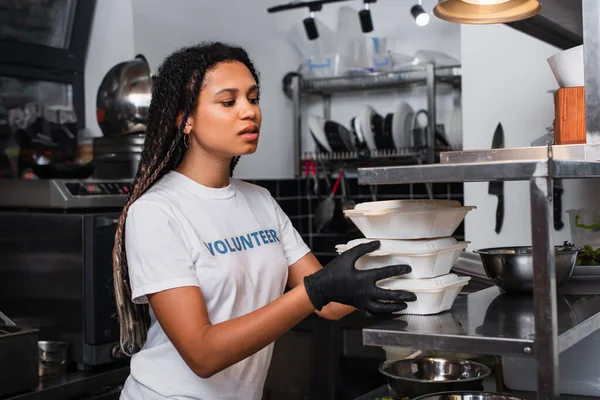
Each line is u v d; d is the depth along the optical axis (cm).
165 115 134
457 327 107
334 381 271
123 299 142
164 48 336
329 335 271
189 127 134
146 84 253
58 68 309
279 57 411
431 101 353
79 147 301
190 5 351
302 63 402
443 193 376
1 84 290
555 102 139
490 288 146
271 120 402
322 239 406
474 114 261
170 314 124
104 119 256
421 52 367
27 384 197
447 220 118
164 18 336
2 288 235
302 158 408
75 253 217
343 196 389
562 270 133
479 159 130
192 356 119
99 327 216
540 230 99
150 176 138
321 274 111
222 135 130
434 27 383
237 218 140
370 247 111
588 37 130
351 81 380
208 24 362
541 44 248
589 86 130
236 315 135
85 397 214
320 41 389
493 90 257
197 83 130
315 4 367
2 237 234
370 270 109
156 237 126
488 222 258
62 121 301
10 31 289
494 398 144
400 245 115
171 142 139
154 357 138
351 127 381
